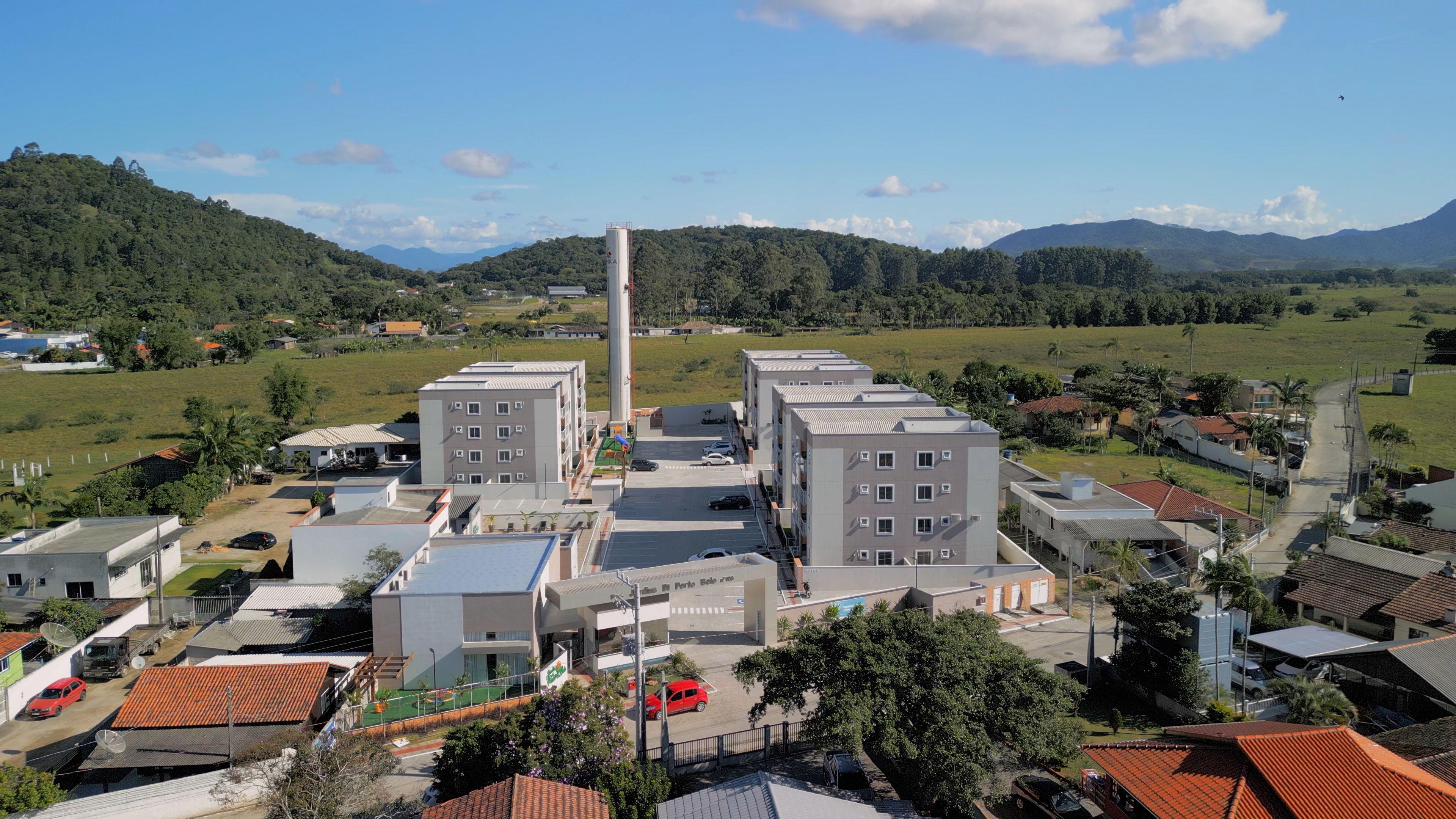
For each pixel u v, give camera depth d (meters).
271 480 94.94
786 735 38.72
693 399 152.12
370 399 147.00
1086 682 46.81
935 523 61.66
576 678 48.16
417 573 52.00
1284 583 61.25
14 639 47.19
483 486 86.56
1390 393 142.38
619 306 118.12
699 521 79.88
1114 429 122.75
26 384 149.38
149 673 41.59
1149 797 28.84
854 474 61.06
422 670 46.75
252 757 35.56
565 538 60.00
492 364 107.81
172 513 77.62
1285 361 179.25
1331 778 27.50
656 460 106.12
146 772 38.31
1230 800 27.38
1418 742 34.72
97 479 80.19
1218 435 108.12
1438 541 64.75
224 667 42.22
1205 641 44.31
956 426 64.31
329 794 32.34
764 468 100.75
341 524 59.38
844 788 34.75
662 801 31.77
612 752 33.19
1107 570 62.28
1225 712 41.38
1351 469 95.25
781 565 66.94
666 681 45.81
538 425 86.06
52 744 42.44
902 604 58.00
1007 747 36.97
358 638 50.75
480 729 34.53
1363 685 45.03
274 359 181.38
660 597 50.22
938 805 33.97
